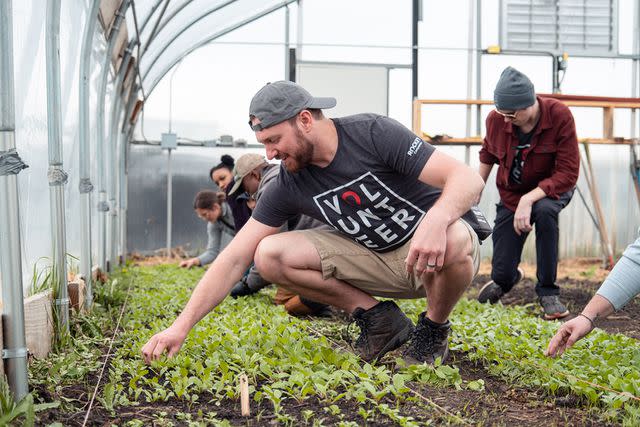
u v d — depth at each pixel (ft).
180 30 29.53
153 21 26.04
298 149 9.96
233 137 38.42
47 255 15.93
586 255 36.14
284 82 9.96
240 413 8.94
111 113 25.94
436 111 36.86
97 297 18.39
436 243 9.50
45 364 11.11
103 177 21.94
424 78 37.70
